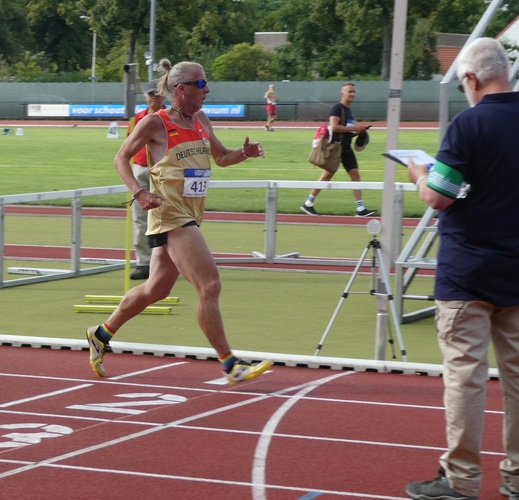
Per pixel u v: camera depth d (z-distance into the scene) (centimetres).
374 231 1067
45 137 5922
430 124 6650
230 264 1859
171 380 1027
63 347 1173
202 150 976
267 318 1366
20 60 11762
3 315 1390
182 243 962
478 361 639
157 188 970
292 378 1037
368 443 813
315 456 778
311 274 1770
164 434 835
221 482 716
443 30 9950
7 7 11512
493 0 1550
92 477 727
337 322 1344
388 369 1061
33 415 894
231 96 7706
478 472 648
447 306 645
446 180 629
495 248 634
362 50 10388
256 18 14188
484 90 644
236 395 967
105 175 3631
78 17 12175
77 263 1758
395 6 1005
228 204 2719
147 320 1362
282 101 7569
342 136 2378
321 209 2605
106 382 1018
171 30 10038
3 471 739
